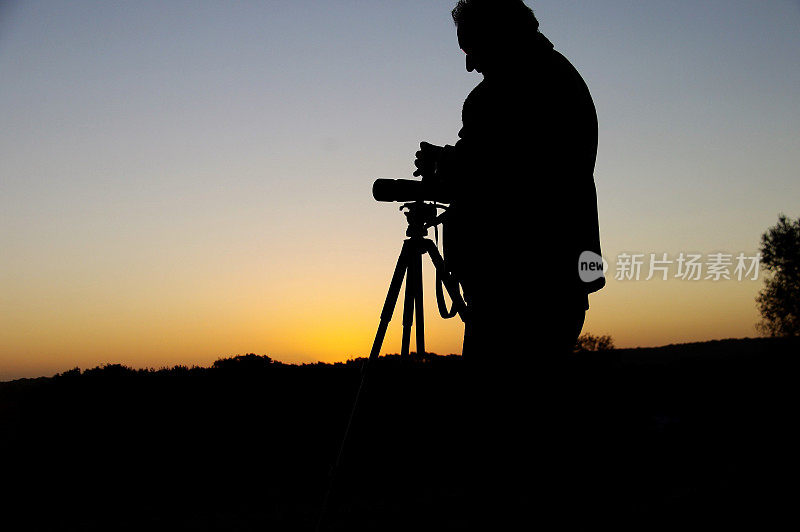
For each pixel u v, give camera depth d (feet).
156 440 17.40
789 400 25.96
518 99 7.58
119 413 17.87
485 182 7.65
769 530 10.61
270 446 17.97
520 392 7.57
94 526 12.53
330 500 8.52
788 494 13.30
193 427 18.21
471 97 8.29
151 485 15.39
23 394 18.66
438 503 13.56
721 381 27.81
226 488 15.58
